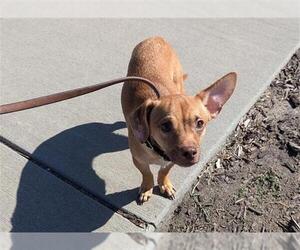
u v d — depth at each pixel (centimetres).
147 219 62
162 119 53
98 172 68
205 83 82
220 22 95
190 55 88
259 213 64
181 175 67
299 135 74
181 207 65
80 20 95
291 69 87
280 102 80
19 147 70
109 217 63
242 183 68
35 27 93
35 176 67
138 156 60
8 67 84
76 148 71
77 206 64
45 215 63
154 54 68
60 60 86
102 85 48
